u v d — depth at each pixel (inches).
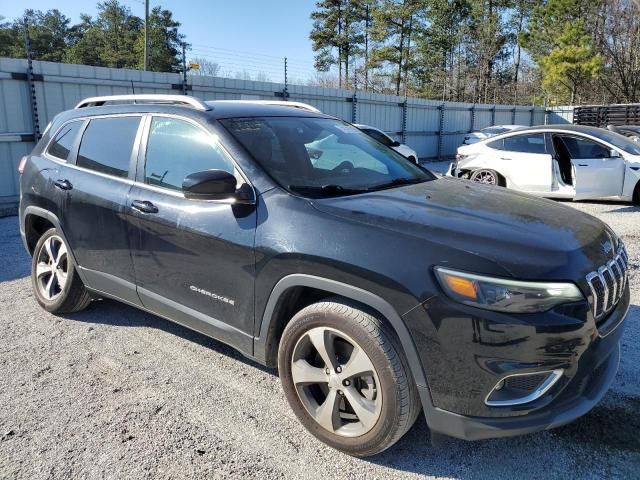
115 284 145.0
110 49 2332.7
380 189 121.6
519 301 85.3
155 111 139.3
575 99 1551.4
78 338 155.6
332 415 102.3
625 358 140.3
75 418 114.8
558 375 88.5
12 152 386.9
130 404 120.4
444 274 87.9
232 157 119.0
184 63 540.7
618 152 347.6
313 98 651.5
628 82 1566.2
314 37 2153.1
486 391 87.4
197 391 126.1
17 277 216.5
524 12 1946.4
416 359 90.7
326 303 100.9
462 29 1950.1
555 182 362.6
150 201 130.2
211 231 115.4
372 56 1907.0
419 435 109.8
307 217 103.4
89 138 156.3
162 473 97.6
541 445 106.2
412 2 1831.9
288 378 108.4
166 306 131.8
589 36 1477.6
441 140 902.4
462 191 125.3
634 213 340.8
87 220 147.9
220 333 120.4
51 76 402.3
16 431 110.0
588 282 90.7
